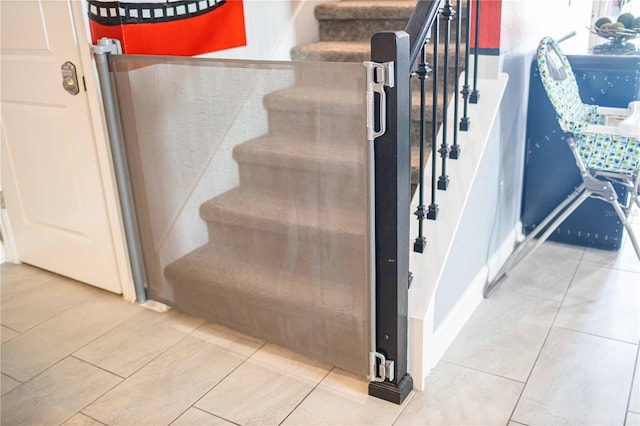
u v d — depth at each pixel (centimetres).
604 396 204
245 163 210
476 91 246
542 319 250
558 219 266
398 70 168
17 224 305
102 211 262
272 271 220
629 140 250
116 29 231
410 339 206
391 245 186
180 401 210
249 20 292
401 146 177
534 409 199
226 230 226
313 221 201
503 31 246
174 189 235
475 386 211
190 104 215
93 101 240
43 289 289
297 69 184
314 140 189
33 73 254
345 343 211
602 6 331
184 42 258
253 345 240
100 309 270
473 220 246
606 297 265
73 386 220
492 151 256
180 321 259
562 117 241
